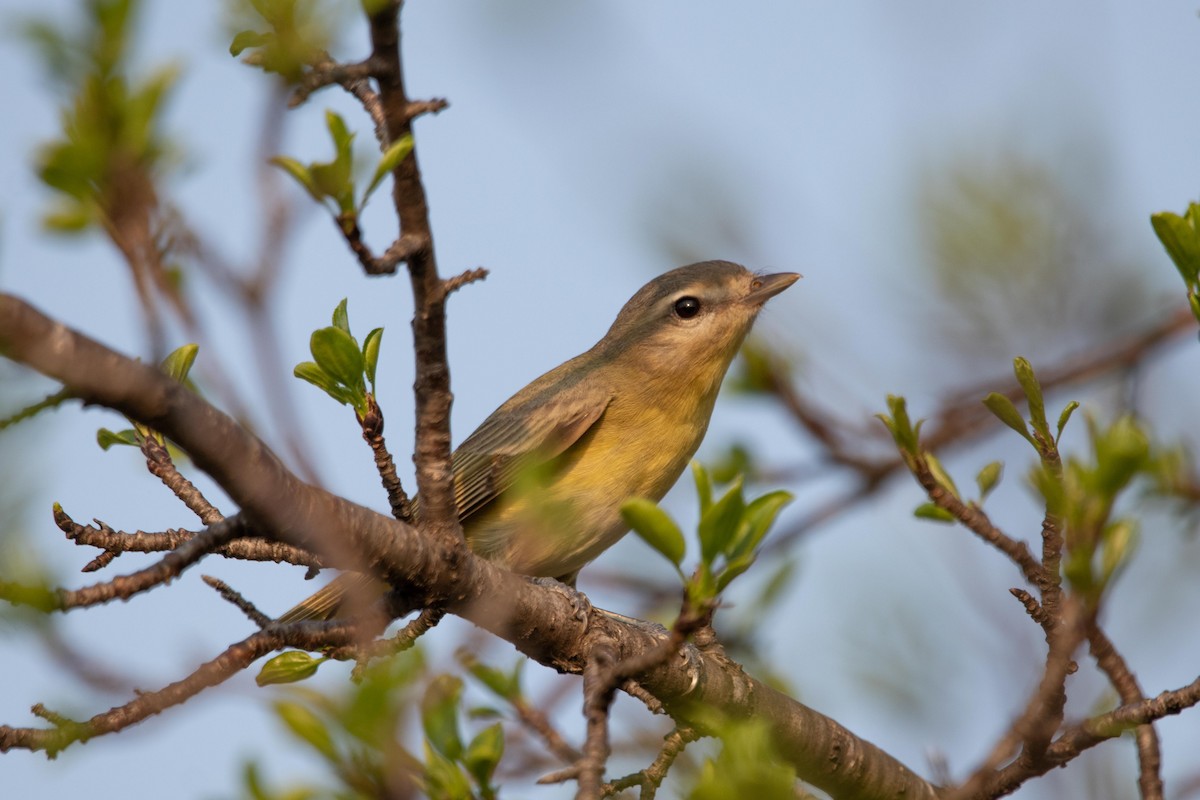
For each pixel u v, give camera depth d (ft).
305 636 31.45
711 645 42.98
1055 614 33.53
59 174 22.84
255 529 30.12
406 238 30.04
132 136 22.98
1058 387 49.80
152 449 36.73
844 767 43.80
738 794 23.85
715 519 28.43
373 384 33.63
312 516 30.81
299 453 25.08
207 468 28.19
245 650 30.09
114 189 23.21
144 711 28.22
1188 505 40.19
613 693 30.04
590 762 28.76
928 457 35.12
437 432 34.14
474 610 37.14
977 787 32.71
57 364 24.81
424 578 34.86
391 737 25.64
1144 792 33.50
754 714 42.06
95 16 22.44
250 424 28.48
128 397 25.90
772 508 29.30
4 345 24.39
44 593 26.89
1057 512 30.53
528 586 39.17
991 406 31.65
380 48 27.25
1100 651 33.88
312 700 25.62
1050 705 32.22
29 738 27.45
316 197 27.40
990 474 35.19
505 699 41.37
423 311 31.91
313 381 33.55
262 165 24.25
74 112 22.82
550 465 53.57
